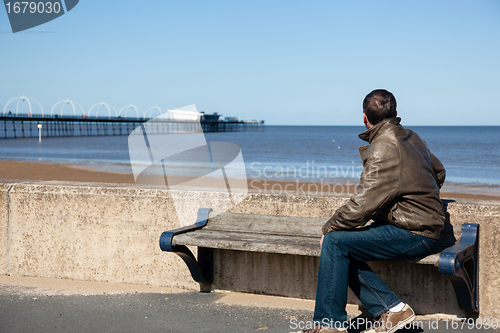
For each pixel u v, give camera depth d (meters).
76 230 3.33
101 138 78.81
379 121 2.38
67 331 2.46
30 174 18.66
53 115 83.38
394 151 2.22
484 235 2.53
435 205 2.24
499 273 2.50
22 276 3.44
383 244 2.23
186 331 2.47
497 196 13.76
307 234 2.77
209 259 3.07
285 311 2.76
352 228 2.26
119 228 3.26
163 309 2.79
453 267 2.06
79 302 2.91
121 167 22.30
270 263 2.99
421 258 2.26
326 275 2.28
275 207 2.96
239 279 3.06
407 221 2.22
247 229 2.90
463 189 15.64
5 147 45.28
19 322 2.58
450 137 86.12
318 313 2.31
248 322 2.60
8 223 3.45
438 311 2.67
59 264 3.38
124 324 2.56
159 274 3.21
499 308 2.52
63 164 23.78
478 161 30.89
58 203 3.35
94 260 3.31
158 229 3.18
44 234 3.39
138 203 3.21
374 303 2.35
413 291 2.72
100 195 3.27
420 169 2.23
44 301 2.92
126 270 3.26
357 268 2.38
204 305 2.86
